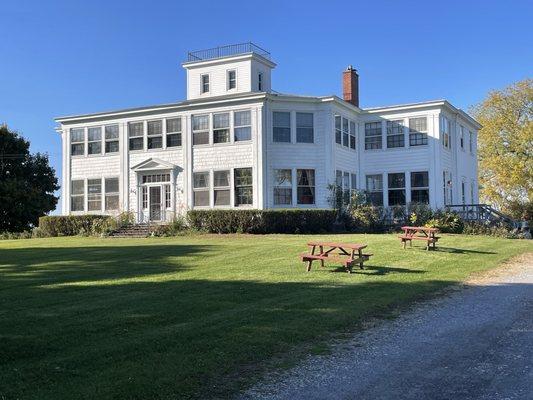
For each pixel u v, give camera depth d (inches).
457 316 353.4
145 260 638.5
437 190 1220.5
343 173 1219.2
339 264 578.2
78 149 1330.0
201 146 1189.1
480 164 1916.8
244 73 1333.7
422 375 240.7
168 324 322.7
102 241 948.0
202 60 1376.7
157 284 465.7
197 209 1162.6
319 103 1165.1
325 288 440.8
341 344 288.4
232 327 312.2
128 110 1252.5
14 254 741.9
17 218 1397.6
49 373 236.7
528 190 1831.9
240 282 470.6
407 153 1255.5
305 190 1158.3
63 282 486.9
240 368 248.1
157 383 224.7
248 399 213.8
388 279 487.8
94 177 1302.9
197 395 216.8
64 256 702.5
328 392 221.3
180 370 240.1
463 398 213.6
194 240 912.9
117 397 210.1
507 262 622.5
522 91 1845.5
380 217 1129.4
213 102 1170.6
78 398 208.2
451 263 594.2
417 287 450.3
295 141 1153.4
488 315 355.6
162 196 1230.9
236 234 1021.8
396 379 235.9
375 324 331.6
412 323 335.0
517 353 271.0
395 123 1275.8
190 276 510.0
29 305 382.3
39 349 273.4
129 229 1132.5
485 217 1174.3
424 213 1100.5
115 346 275.6
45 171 1688.0
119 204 1267.2
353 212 1104.8
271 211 1042.1
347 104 1219.2
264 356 265.1
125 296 411.2
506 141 1878.7
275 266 568.7
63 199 1336.1
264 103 1133.7
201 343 280.7
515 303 394.6
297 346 282.7
